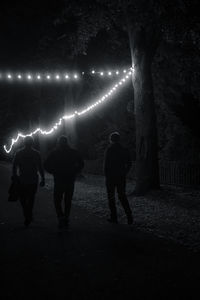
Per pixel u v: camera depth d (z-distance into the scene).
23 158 11.70
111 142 12.30
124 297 6.05
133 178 28.84
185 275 7.11
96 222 12.48
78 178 30.45
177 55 21.80
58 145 11.62
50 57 26.25
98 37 26.28
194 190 20.06
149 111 19.20
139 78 19.19
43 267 7.66
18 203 17.05
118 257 8.32
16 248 9.14
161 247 9.17
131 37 19.20
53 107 41.91
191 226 11.65
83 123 40.06
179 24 16.55
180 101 23.45
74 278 6.99
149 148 19.17
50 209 15.29
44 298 6.05
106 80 29.77
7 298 6.07
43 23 24.48
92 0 19.59
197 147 22.33
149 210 14.70
